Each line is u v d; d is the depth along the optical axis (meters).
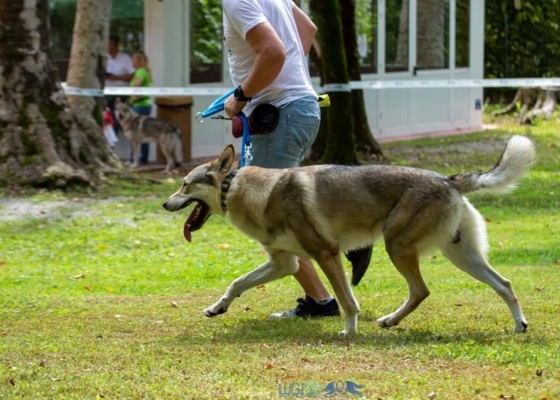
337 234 6.77
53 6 18.92
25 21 15.38
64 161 15.43
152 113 19.20
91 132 16.22
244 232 6.98
